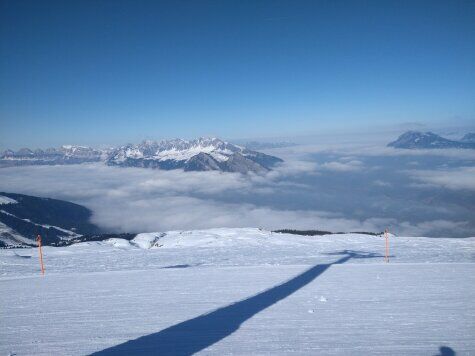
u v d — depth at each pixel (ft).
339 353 25.23
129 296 42.78
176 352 26.23
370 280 48.06
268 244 116.78
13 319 35.01
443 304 36.37
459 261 67.92
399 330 29.37
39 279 56.13
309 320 32.48
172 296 42.27
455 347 25.95
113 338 29.30
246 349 26.40
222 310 36.37
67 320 34.19
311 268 58.29
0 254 102.78
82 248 124.16
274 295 41.73
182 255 90.33
